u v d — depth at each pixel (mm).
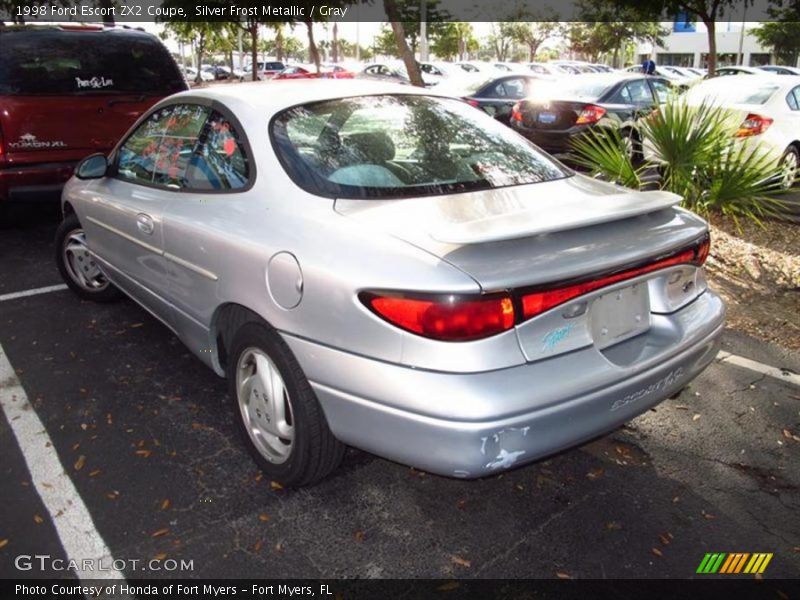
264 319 2875
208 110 3543
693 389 4008
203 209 3291
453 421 2277
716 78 10125
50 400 3822
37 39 6672
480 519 2916
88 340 4602
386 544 2762
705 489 3125
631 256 2564
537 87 11344
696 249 2924
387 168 3051
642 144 7246
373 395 2428
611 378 2510
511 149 3496
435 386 2293
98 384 4008
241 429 3203
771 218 7746
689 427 3619
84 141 6840
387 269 2396
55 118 6648
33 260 6363
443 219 2656
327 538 2789
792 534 2848
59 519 2875
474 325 2271
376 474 3205
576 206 2697
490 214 2740
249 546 2740
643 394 2680
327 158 3035
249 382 3107
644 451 3412
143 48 7297
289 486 3057
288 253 2697
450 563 2666
